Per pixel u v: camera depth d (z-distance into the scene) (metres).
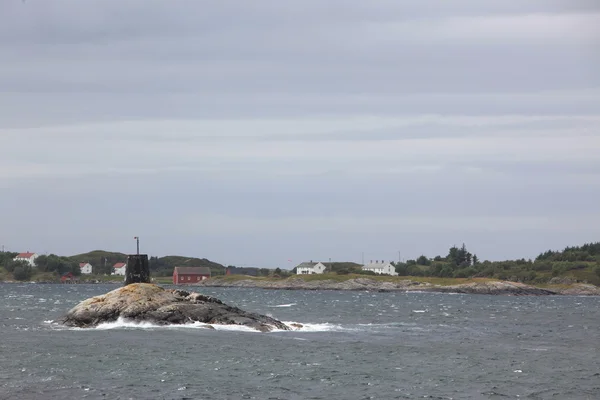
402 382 70.25
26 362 75.50
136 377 69.00
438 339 108.00
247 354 84.38
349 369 76.50
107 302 111.06
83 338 94.50
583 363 84.00
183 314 110.00
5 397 59.53
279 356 83.75
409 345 98.44
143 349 85.75
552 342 107.31
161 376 69.81
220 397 61.78
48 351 83.12
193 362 77.94
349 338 105.12
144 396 61.19
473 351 93.38
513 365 81.62
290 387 66.62
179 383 66.81
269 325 112.88
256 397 62.25
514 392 66.56
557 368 80.00
